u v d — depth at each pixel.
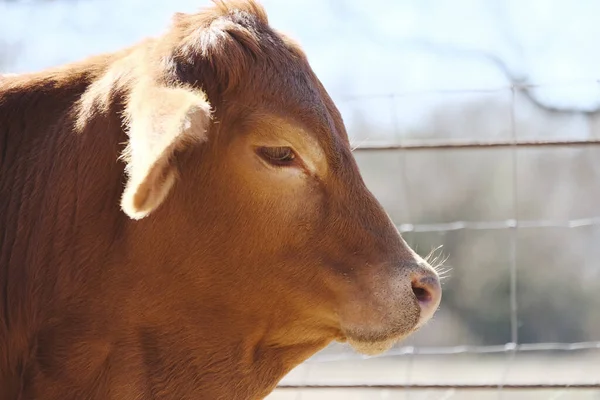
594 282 21.42
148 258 5.42
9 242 5.50
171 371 5.51
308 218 5.46
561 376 14.57
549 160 22.98
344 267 5.48
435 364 18.16
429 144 8.37
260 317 5.57
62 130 5.57
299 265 5.48
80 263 5.42
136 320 5.46
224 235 5.41
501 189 23.56
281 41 5.72
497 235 22.02
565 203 22.73
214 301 5.51
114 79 5.54
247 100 5.42
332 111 5.77
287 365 5.80
